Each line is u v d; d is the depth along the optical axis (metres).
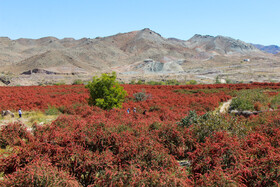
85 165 6.68
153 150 7.44
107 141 8.50
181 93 44.19
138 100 32.25
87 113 18.91
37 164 6.00
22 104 25.36
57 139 8.21
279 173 5.83
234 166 6.57
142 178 5.67
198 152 7.23
